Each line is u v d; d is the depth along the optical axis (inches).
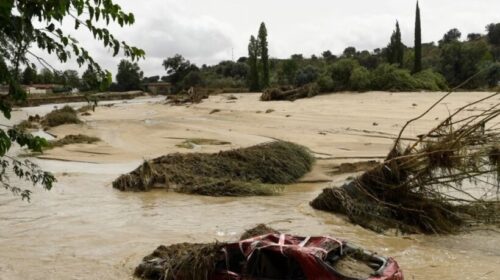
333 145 1259.8
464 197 717.3
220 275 369.4
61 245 576.4
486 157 584.1
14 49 222.5
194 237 603.2
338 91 2726.4
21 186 903.1
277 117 1807.3
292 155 1005.8
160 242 583.2
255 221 674.8
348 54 6161.4
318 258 324.5
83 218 701.9
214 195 845.8
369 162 1024.9
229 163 956.6
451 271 466.0
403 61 3786.9
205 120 1897.1
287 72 4864.7
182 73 6033.5
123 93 5492.1
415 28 3277.6
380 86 2659.9
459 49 3348.9
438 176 622.5
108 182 957.8
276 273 339.6
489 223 616.1
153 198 830.5
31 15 214.4
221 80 5506.9
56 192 866.1
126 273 479.5
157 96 5452.8
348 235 599.2
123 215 720.3
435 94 2250.2
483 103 1738.4
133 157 1231.5
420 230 607.2
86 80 242.1
